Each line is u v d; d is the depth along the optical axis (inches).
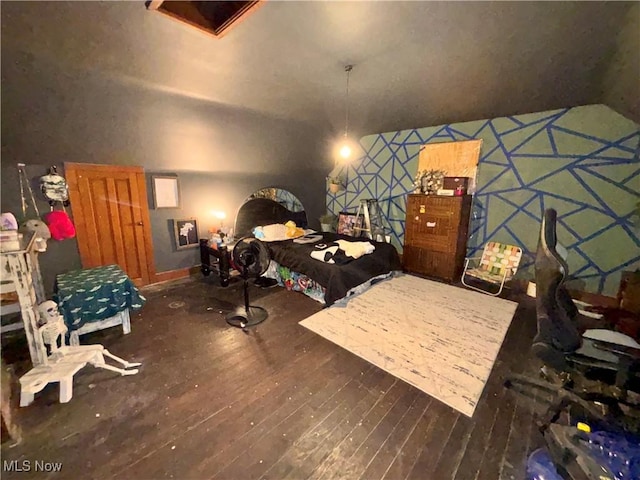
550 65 100.0
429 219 164.4
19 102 89.4
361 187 219.5
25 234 95.6
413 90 128.7
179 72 99.8
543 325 62.7
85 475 56.0
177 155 143.3
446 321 116.8
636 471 50.2
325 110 151.2
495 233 161.2
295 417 70.2
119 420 68.6
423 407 73.7
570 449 54.4
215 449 61.8
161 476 56.1
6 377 82.3
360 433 66.1
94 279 100.4
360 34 88.1
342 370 87.4
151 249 150.4
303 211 221.8
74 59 83.4
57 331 80.5
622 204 125.7
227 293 143.6
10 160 108.1
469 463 59.2
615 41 78.9
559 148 137.4
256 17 79.4
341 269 125.4
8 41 72.4
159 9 73.1
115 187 134.6
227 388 79.6
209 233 170.4
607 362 58.3
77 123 105.1
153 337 104.2
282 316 120.6
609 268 131.3
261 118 143.6
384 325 113.6
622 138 122.5
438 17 80.8
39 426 66.6
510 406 74.1
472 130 162.1
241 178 179.0
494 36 87.6
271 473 57.0
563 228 140.6
